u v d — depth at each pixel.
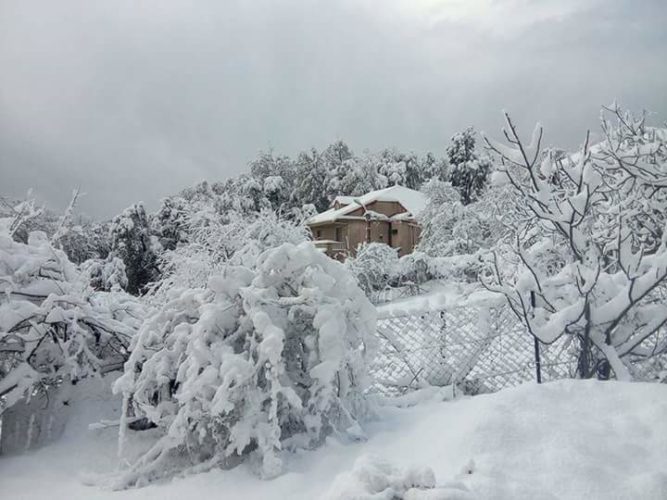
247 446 4.43
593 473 3.19
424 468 2.92
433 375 6.03
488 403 4.17
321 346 4.46
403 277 20.56
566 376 5.79
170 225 33.19
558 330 5.11
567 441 3.55
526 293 5.68
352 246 35.50
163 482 4.12
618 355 5.21
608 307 5.09
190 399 4.18
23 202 6.46
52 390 5.55
